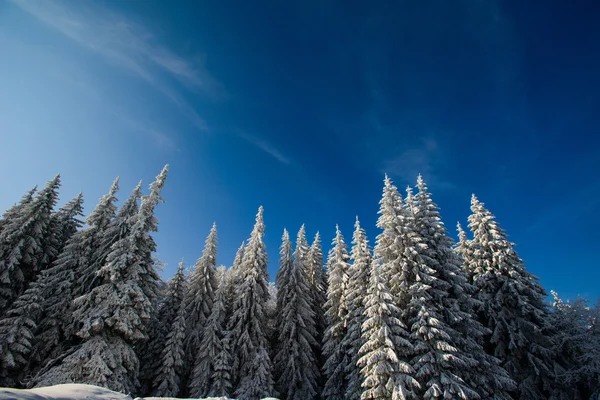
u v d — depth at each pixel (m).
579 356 19.70
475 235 25.84
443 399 15.23
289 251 33.34
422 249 19.70
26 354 19.28
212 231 32.25
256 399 22.64
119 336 20.25
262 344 26.39
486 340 22.84
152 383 23.89
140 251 23.08
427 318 17.12
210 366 24.56
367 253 26.86
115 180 26.67
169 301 28.48
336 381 24.41
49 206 23.53
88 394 7.25
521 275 23.19
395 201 21.44
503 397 16.73
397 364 15.75
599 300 20.38
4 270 20.19
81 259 22.56
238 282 32.44
